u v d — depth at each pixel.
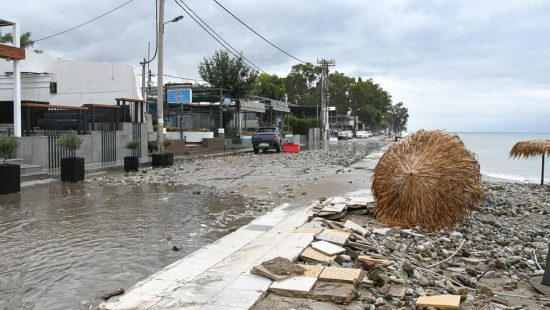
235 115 40.16
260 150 33.78
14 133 16.78
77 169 14.64
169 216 9.42
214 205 10.80
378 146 47.25
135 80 25.72
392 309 4.46
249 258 5.88
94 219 9.02
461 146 9.27
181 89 30.88
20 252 6.71
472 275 5.95
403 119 183.00
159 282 5.04
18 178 12.39
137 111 22.75
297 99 99.44
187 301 4.47
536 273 6.04
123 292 5.05
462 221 8.98
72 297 5.04
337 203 9.95
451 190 8.63
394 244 7.15
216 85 38.00
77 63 26.39
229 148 34.59
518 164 31.06
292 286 4.83
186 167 20.12
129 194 12.36
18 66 16.72
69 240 7.39
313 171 18.92
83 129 19.03
